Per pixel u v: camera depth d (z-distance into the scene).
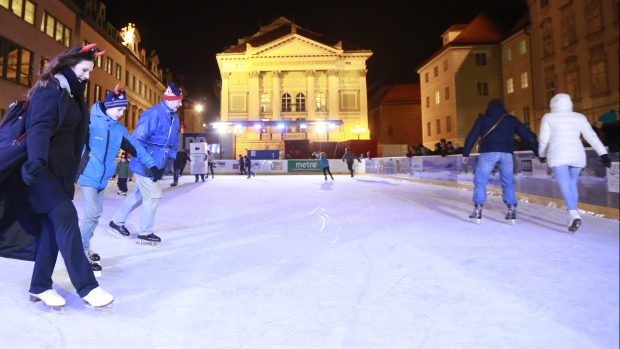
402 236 4.39
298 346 1.85
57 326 2.04
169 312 2.25
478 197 5.27
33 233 2.25
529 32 30.47
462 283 2.75
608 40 22.78
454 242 4.07
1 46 17.84
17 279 2.79
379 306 2.35
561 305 2.33
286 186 12.95
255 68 42.12
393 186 12.42
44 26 21.14
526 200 7.53
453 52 35.78
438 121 39.19
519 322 2.11
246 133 41.25
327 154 34.47
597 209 5.64
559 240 4.13
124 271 3.05
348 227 4.99
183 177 21.91
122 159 10.80
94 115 3.12
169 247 3.90
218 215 6.12
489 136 5.11
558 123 4.52
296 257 3.51
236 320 2.14
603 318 2.13
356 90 42.56
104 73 28.78
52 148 2.17
